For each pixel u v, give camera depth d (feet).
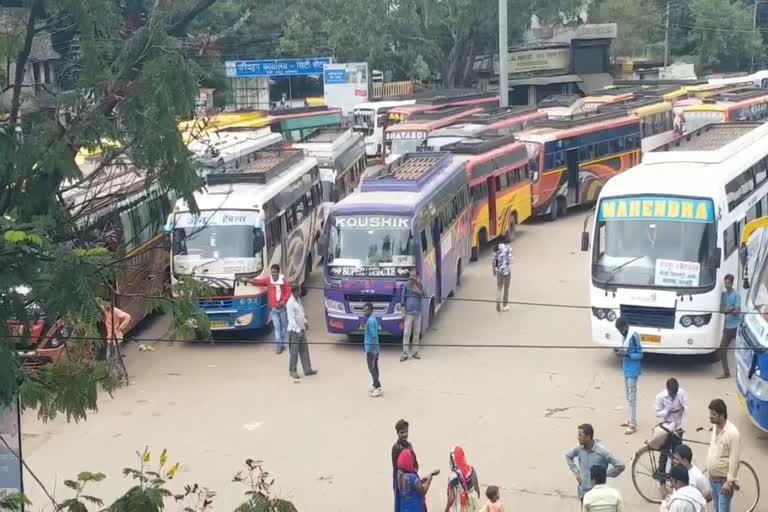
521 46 247.91
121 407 63.41
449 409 60.80
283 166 90.84
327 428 58.34
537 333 76.28
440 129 132.57
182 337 27.86
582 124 130.11
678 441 45.24
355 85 199.31
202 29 32.78
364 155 138.62
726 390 62.49
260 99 218.18
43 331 26.03
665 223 65.87
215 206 76.43
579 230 117.50
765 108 176.86
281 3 218.38
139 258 68.23
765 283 54.54
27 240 23.44
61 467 53.83
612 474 40.86
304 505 47.85
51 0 25.70
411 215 73.00
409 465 41.60
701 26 277.44
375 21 213.46
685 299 64.39
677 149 83.87
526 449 53.93
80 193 33.19
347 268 73.15
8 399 24.53
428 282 76.38
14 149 25.02
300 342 67.82
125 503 24.57
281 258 82.79
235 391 65.87
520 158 114.52
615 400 61.46
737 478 44.47
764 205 84.69
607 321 66.85
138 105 25.43
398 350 74.18
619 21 261.24
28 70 27.78
